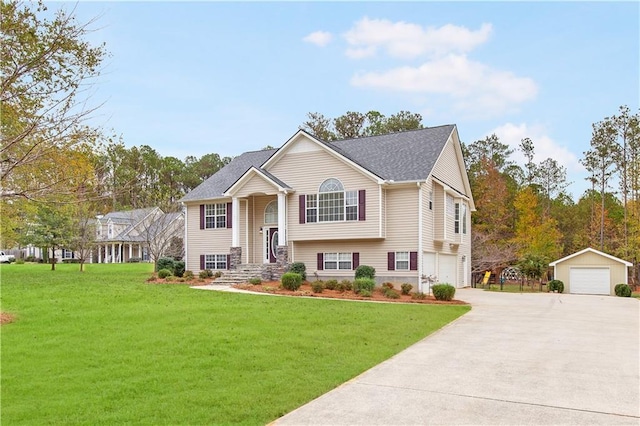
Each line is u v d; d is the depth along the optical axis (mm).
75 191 13898
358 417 6242
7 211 18703
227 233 29141
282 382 7656
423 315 15195
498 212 44812
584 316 16188
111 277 28219
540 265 32344
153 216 36438
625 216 41906
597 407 6688
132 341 10180
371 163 26156
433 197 25922
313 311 14789
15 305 14586
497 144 53688
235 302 16438
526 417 6270
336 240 25312
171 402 6645
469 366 8992
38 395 6871
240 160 33531
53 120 12500
